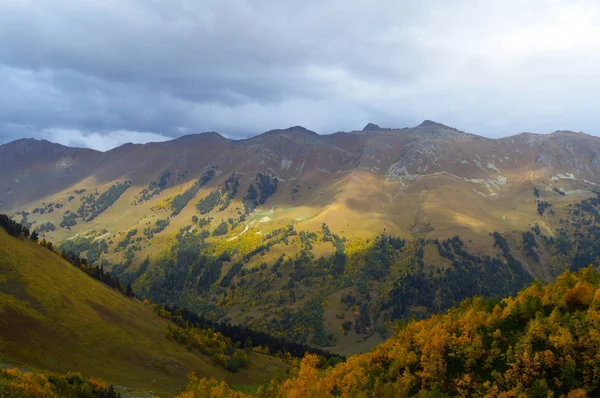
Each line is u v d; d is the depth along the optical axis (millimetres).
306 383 109000
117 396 94125
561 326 87188
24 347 103688
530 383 80938
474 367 91375
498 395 80750
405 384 94000
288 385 111500
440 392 85625
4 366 88812
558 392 78250
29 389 73938
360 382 98438
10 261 135125
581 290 96125
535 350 85875
